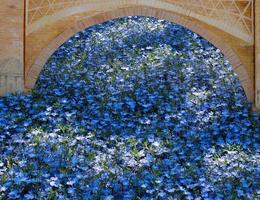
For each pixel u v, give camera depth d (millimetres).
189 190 7215
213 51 13359
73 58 12789
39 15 10344
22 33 10180
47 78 11250
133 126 9344
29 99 9875
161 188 7121
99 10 10516
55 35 10430
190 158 8227
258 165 8117
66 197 6645
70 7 10391
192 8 10555
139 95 10625
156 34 14461
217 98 10789
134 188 7102
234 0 10469
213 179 7480
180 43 13812
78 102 10180
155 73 11773
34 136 8508
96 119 9562
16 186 6828
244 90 10539
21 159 7625
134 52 13227
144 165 7793
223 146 8727
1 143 8258
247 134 9336
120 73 11852
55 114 9438
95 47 13578
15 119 9062
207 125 9648
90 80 11375
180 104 10422
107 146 8625
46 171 7230
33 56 10383
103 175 7297
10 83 10156
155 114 9953
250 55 10508
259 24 10281
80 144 8484
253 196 7027
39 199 6570
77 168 7539
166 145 8688
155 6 10570
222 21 10500
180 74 11852
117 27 15055
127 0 10508
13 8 10125
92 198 6684
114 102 10289
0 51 10117
